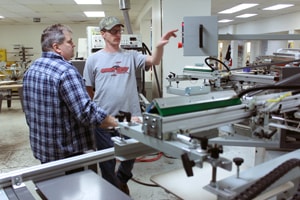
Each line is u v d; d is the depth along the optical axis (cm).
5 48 1162
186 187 115
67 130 159
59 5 734
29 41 1166
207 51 166
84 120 151
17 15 913
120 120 103
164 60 453
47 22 1109
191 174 68
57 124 156
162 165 319
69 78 150
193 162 69
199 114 84
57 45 159
